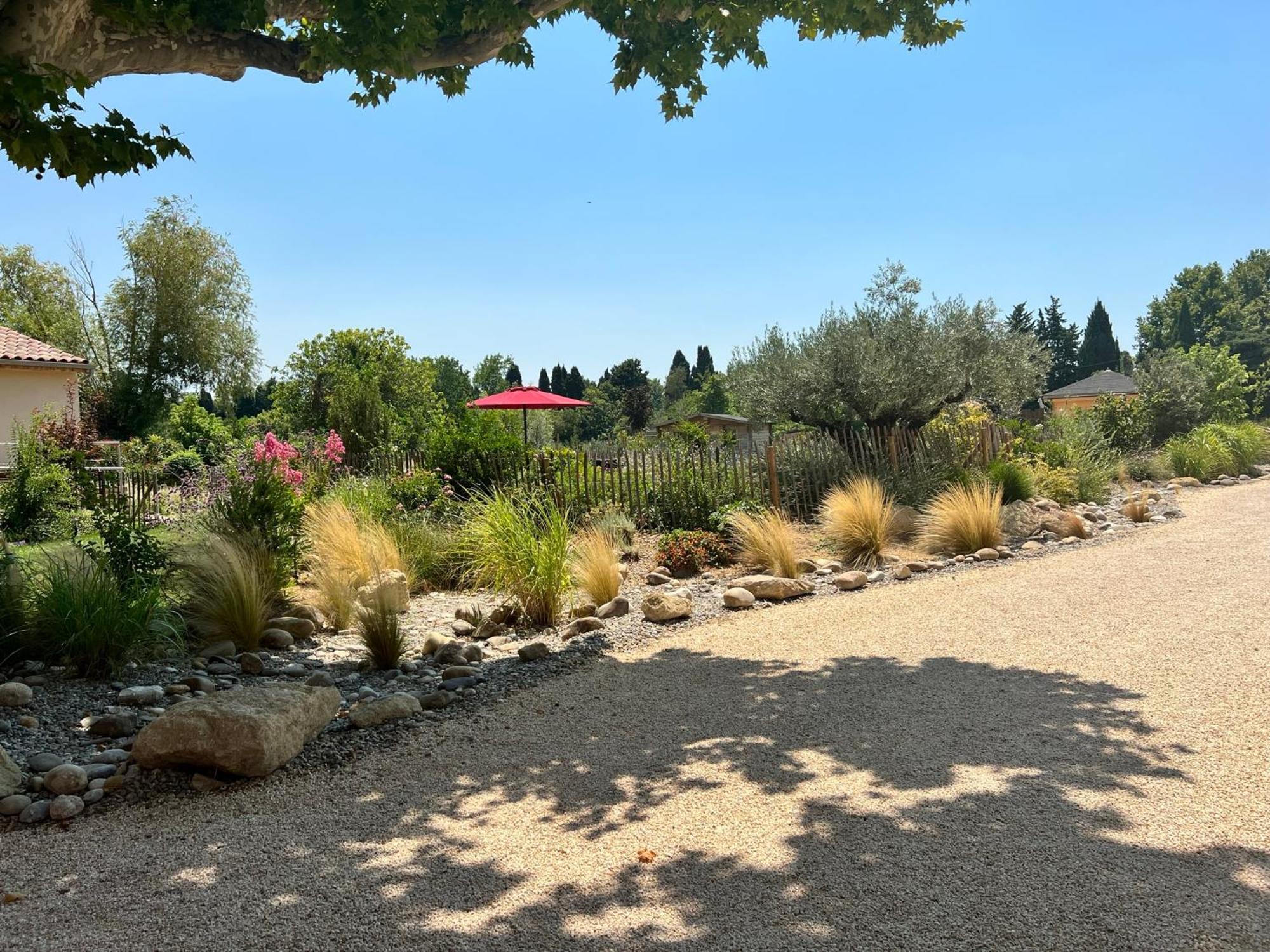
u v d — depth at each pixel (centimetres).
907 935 244
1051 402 4184
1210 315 7431
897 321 1455
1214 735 385
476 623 728
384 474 1332
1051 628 604
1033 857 285
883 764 376
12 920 273
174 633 579
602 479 1234
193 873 303
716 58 826
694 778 375
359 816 350
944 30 817
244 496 785
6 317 3228
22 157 454
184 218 3147
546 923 261
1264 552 819
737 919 258
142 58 526
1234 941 233
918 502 1159
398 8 588
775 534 904
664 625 699
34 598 560
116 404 2953
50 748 424
